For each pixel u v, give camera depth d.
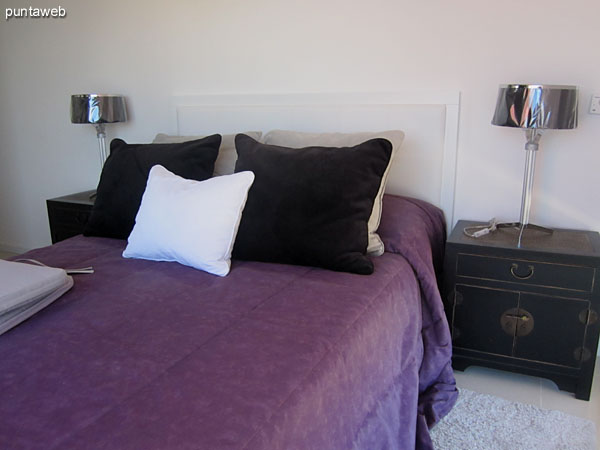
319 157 1.85
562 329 1.96
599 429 1.79
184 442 0.91
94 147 3.42
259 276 1.73
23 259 1.95
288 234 1.80
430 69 2.35
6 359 1.21
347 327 1.36
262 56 2.70
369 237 1.91
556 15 2.11
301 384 1.11
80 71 3.28
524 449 1.70
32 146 3.64
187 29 2.87
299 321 1.38
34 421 0.97
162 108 3.07
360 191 1.81
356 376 1.32
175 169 2.14
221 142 2.38
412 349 1.74
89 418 0.98
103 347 1.25
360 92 2.49
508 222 2.36
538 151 2.24
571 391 2.00
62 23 3.24
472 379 2.13
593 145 2.16
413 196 2.47
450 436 1.76
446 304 2.11
